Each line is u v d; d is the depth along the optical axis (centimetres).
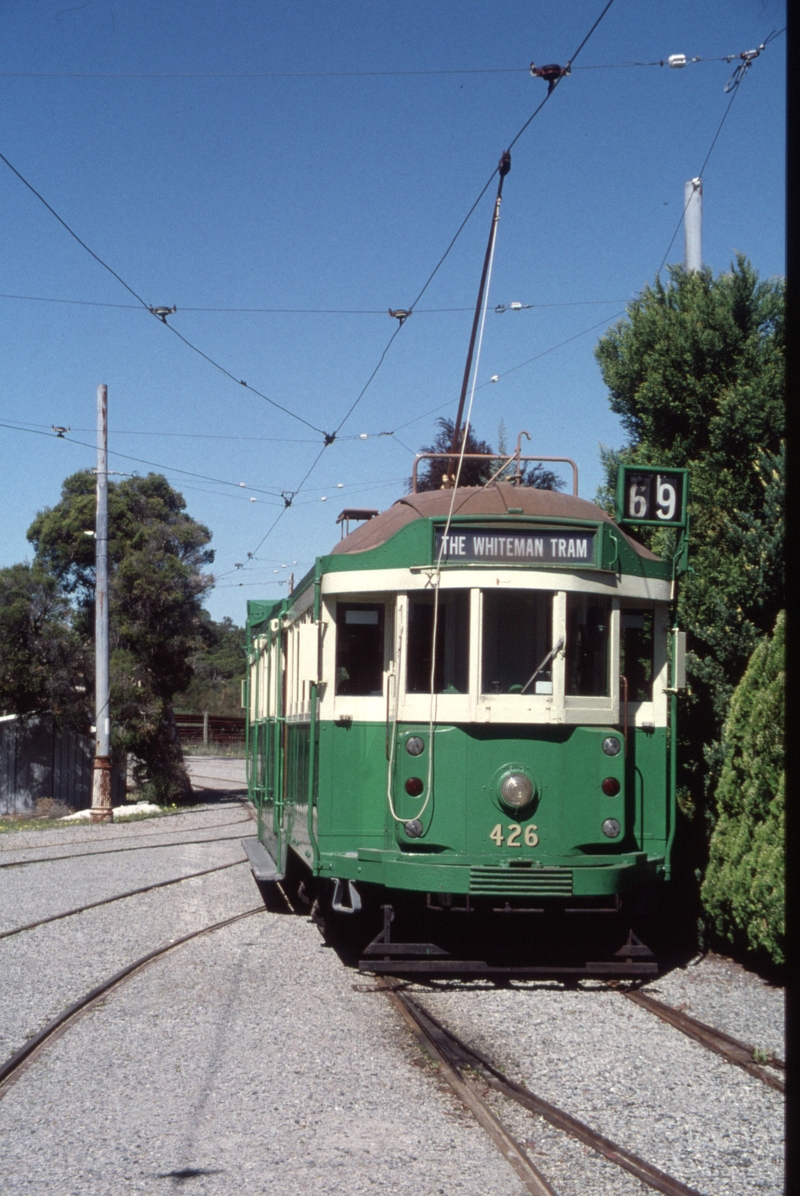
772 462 948
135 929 1048
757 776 830
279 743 1175
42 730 2831
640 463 1102
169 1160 476
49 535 3053
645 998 761
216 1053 635
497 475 960
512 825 789
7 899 1255
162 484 3228
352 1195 438
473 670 800
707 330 1066
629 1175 458
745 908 813
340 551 918
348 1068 604
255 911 1152
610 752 811
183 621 3036
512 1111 537
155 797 2919
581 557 822
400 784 809
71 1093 569
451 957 825
